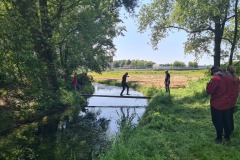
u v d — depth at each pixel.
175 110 16.55
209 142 9.13
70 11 21.73
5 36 15.80
